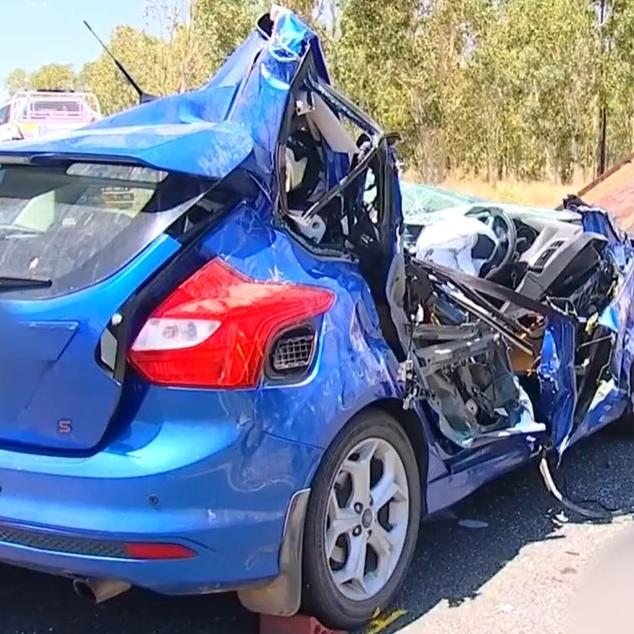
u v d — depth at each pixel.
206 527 2.74
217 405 2.75
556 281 4.71
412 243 4.63
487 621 3.39
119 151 2.87
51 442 2.84
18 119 19.77
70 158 2.95
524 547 4.06
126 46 34.03
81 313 2.76
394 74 25.84
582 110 29.88
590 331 4.86
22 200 3.09
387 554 3.40
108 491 2.71
